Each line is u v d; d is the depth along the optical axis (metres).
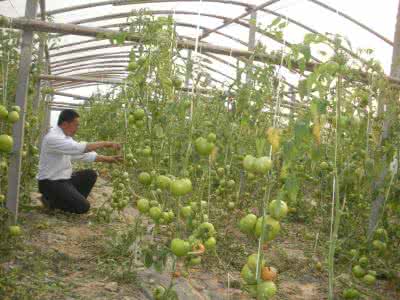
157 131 3.63
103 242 4.66
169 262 4.27
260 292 2.06
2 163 4.53
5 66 4.11
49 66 10.96
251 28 8.09
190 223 2.93
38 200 6.58
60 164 5.74
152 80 3.99
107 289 3.44
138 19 3.94
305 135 2.20
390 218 5.02
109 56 12.48
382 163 4.12
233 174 5.73
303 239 5.88
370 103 4.03
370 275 3.77
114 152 8.23
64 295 3.21
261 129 3.95
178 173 3.85
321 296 3.96
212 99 4.93
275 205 2.09
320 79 2.62
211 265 4.34
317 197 5.86
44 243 4.44
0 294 3.02
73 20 8.78
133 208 6.91
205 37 10.38
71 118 5.75
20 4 7.18
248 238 5.41
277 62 4.11
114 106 6.12
